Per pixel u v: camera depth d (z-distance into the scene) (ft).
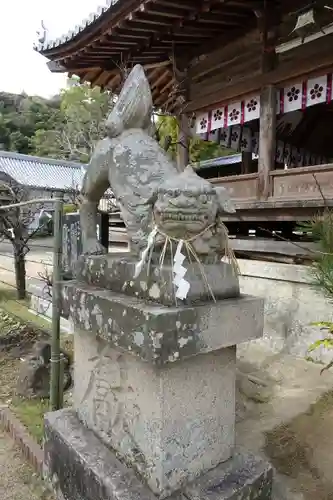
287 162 27.48
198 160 51.19
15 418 9.89
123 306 5.54
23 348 14.64
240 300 5.97
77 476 6.59
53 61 22.81
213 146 55.67
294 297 13.32
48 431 7.69
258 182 18.31
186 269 5.38
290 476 7.15
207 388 6.10
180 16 16.51
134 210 6.72
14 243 21.66
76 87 79.77
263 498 6.31
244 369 12.02
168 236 5.48
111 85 26.12
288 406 9.52
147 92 7.75
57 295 8.69
